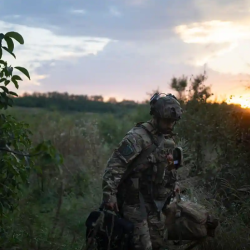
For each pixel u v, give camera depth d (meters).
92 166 7.75
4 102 3.97
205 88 7.33
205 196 5.53
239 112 6.42
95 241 4.07
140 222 4.07
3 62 3.77
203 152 6.44
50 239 4.69
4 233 4.59
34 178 6.98
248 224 5.09
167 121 4.09
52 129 9.88
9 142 4.06
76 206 6.14
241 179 5.78
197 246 4.79
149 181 4.07
